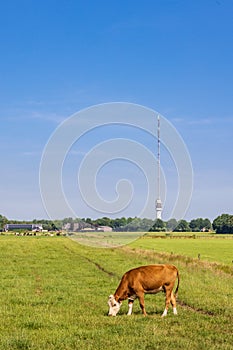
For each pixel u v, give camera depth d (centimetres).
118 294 1783
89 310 1856
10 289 2455
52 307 1923
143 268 1791
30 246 6806
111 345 1294
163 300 2170
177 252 5947
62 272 3369
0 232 14125
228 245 7925
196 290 2370
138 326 1523
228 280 2886
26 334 1415
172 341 1316
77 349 1256
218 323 1578
